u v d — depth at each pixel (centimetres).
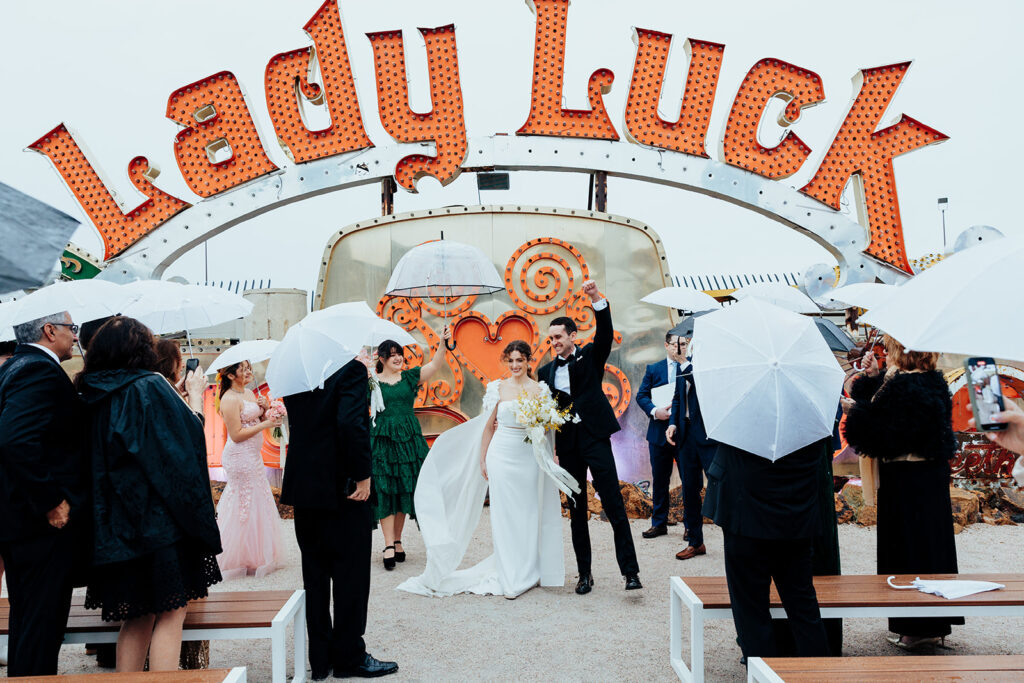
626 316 967
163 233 1009
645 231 977
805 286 1020
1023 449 253
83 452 335
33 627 318
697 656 368
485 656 436
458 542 584
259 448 650
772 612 370
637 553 692
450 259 602
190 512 331
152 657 328
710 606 371
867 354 480
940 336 218
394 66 1019
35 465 309
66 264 1020
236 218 1013
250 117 1020
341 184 1013
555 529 584
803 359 335
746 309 368
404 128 1011
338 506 397
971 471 855
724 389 339
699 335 366
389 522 652
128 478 325
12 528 318
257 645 479
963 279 228
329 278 969
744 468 345
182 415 343
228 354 622
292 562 684
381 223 971
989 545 702
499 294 964
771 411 327
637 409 955
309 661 417
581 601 545
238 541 627
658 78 1030
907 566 427
